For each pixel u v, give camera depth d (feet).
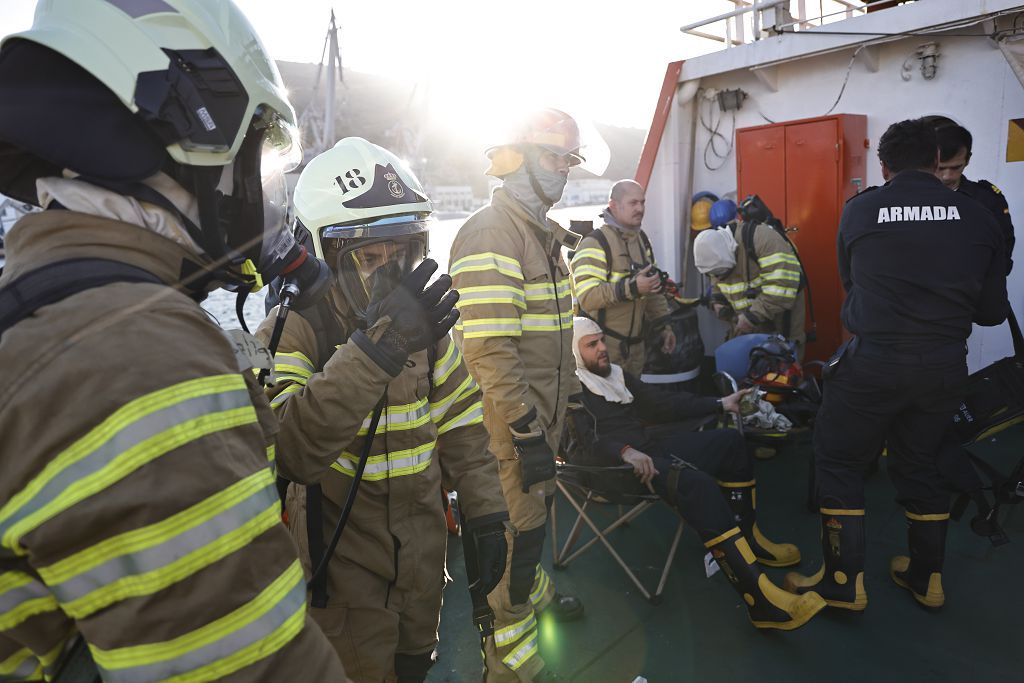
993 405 10.32
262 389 3.27
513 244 8.00
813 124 16.55
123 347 2.30
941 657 8.75
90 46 2.53
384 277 5.06
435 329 4.74
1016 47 13.71
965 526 11.84
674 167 19.16
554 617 9.94
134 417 2.22
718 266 15.94
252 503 2.45
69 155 2.52
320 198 5.55
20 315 2.39
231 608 2.33
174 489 2.24
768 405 14.29
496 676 7.93
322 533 5.49
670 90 18.88
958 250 8.39
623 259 13.93
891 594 10.15
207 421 2.39
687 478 9.57
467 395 6.43
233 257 2.96
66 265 2.50
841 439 9.26
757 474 14.64
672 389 15.78
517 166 8.16
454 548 12.26
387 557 5.65
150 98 2.53
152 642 2.24
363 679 5.64
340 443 4.67
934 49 15.28
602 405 11.05
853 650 8.98
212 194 2.82
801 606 8.89
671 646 9.27
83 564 2.23
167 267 2.76
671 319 15.62
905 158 8.95
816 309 17.35
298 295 4.16
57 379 2.22
